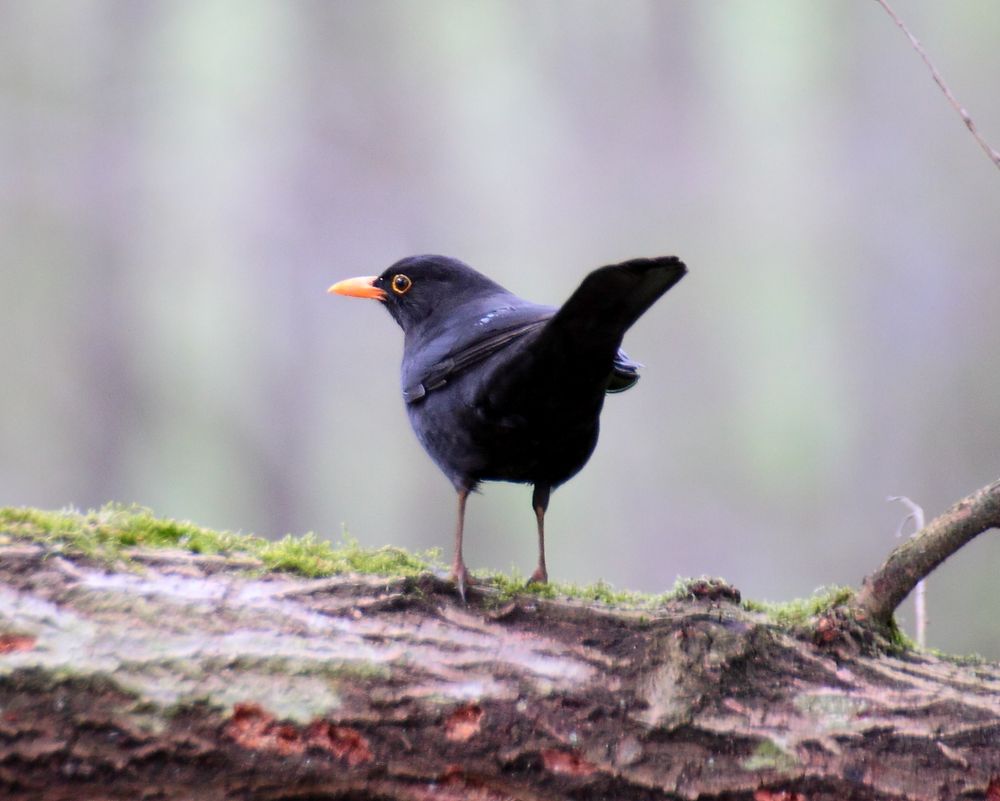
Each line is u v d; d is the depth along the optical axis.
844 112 21.80
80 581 4.14
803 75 22.16
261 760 4.02
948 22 21.66
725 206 21.39
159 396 20.58
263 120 21.67
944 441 19.52
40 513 4.41
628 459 19.45
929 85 21.47
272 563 4.45
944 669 4.40
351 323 20.69
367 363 20.59
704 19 22.36
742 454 19.53
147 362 20.66
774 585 18.56
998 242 20.36
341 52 21.98
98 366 20.56
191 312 20.91
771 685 4.29
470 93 22.16
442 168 21.75
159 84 21.77
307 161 21.45
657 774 4.13
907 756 4.14
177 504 20.19
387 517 20.05
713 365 20.27
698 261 21.00
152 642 4.04
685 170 21.75
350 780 4.08
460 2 22.31
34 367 20.44
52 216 20.94
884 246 20.69
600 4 22.48
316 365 20.61
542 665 4.28
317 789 4.08
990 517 4.27
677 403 19.94
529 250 21.48
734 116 22.03
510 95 22.25
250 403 20.56
